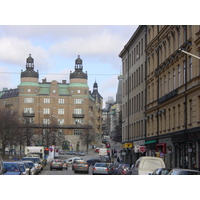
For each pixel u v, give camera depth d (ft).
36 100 536.01
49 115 536.01
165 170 81.00
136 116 227.61
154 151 182.09
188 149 128.26
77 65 555.28
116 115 550.77
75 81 548.72
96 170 151.53
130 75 247.91
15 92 560.20
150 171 92.48
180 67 144.25
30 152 249.34
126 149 258.37
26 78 536.83
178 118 147.74
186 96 136.46
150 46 193.16
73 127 540.93
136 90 228.63
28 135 411.95
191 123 131.54
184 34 141.18
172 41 155.63
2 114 344.49
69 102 545.03
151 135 190.90
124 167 136.87
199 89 122.83
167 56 162.81
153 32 190.19
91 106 583.99
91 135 545.85
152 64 191.62
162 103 168.35
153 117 186.91
